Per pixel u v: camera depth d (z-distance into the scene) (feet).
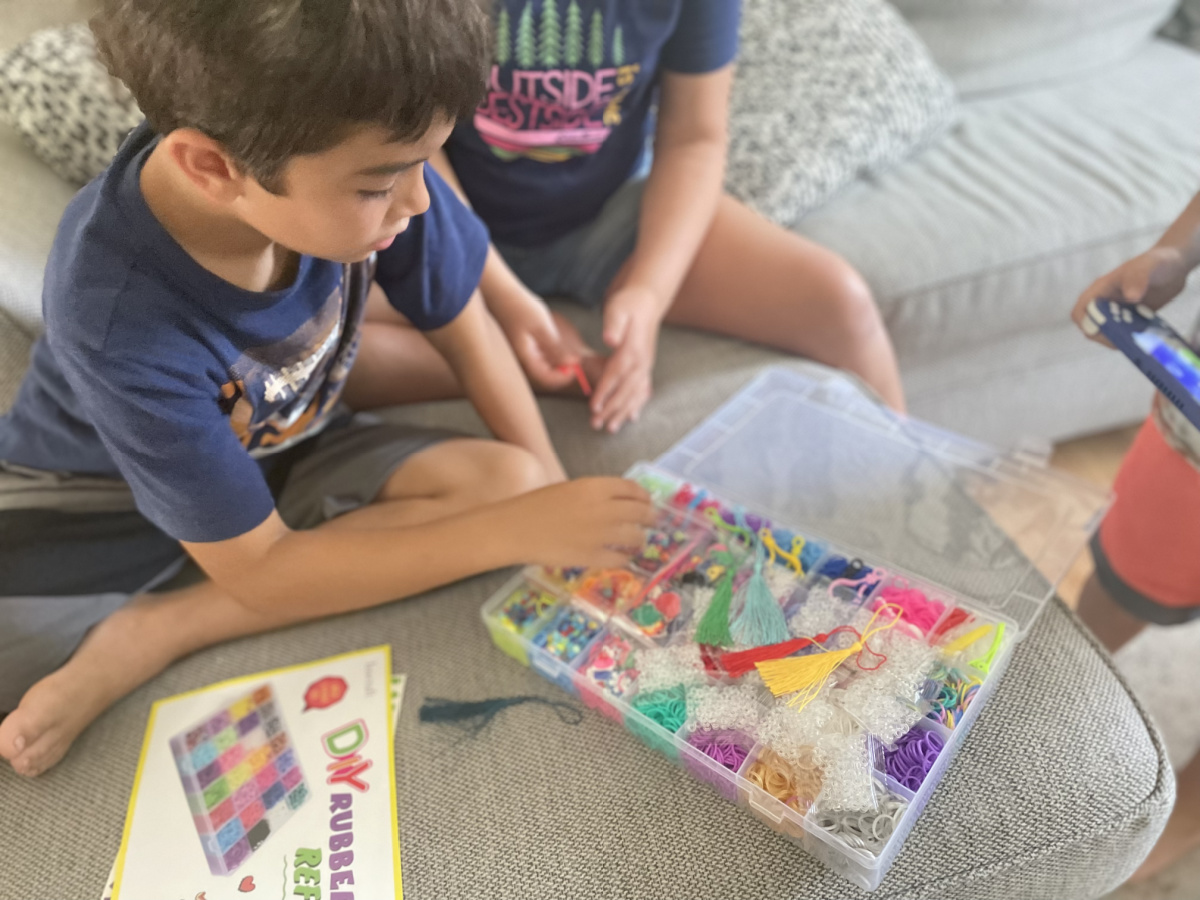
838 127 3.96
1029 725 2.04
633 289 3.14
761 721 1.98
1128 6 4.66
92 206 1.83
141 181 1.76
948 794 1.93
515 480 2.54
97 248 1.78
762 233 3.38
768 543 2.44
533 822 1.98
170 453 1.86
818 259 3.26
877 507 2.67
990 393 4.12
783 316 3.27
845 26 4.17
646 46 3.14
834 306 3.20
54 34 2.95
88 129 2.82
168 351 1.83
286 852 1.99
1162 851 2.89
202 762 2.20
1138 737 2.03
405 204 1.64
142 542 2.56
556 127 3.26
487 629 2.40
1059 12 4.58
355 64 1.33
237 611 2.46
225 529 2.00
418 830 2.00
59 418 2.49
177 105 1.47
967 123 4.49
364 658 2.38
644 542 2.36
